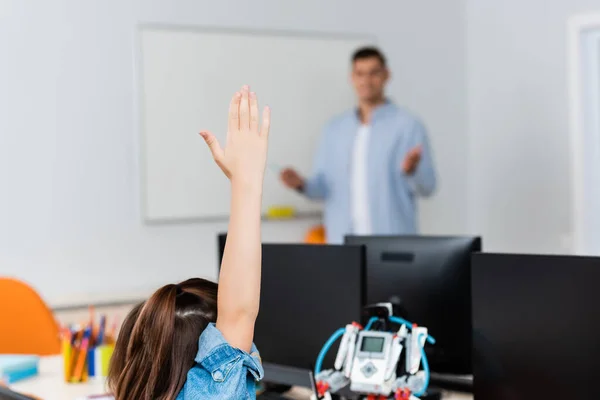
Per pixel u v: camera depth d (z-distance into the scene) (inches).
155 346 55.5
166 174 174.7
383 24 197.9
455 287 90.7
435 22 204.5
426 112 203.9
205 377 55.1
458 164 208.5
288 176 173.5
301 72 187.6
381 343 80.4
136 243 172.6
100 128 169.0
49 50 164.7
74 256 167.2
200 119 177.8
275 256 92.0
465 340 90.5
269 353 91.9
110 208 170.1
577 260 69.4
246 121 58.4
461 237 91.2
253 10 183.3
